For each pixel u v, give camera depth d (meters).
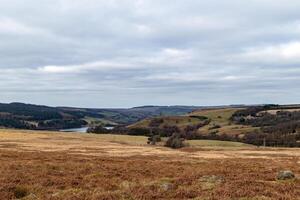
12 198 21.48
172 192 21.47
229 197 19.78
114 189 24.02
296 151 97.25
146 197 20.33
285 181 26.81
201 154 76.31
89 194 21.36
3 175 29.14
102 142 125.38
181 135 190.62
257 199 19.23
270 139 184.88
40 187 24.31
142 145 119.94
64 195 21.25
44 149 76.06
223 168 38.09
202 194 20.73
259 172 33.62
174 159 55.31
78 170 33.91
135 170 34.69
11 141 108.56
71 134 168.50
